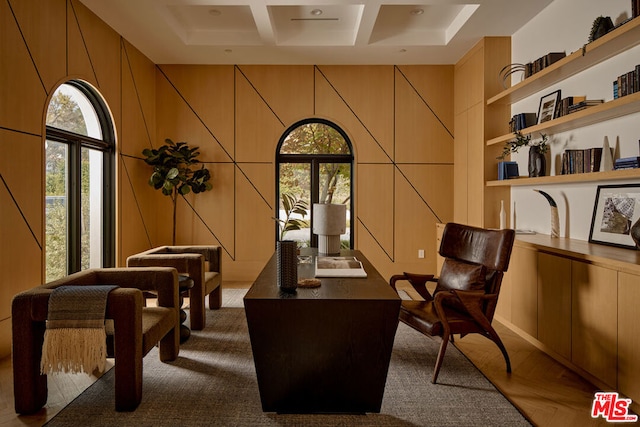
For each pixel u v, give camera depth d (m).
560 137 3.86
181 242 5.98
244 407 2.36
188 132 5.93
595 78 3.34
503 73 4.85
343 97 5.93
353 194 6.04
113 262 4.82
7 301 3.15
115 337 2.30
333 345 2.21
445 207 5.97
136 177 5.32
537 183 4.03
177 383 2.66
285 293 2.25
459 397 2.49
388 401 2.44
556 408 2.39
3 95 3.10
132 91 5.20
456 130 5.81
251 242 5.98
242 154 5.95
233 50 5.34
